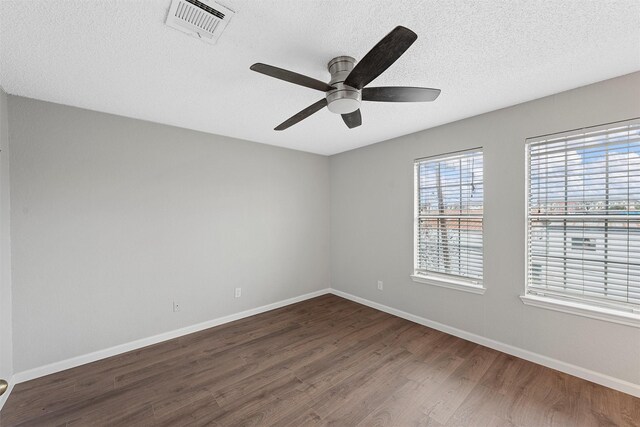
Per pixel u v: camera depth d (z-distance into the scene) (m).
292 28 1.44
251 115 2.67
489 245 2.65
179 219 2.99
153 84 2.04
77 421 1.77
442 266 3.07
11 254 2.14
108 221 2.57
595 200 2.12
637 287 1.96
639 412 1.78
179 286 2.98
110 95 2.21
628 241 2.00
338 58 1.71
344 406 1.89
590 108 2.10
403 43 1.21
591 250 2.15
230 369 2.34
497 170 2.58
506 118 2.51
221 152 3.30
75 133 2.42
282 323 3.30
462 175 2.88
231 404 1.92
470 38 1.54
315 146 3.88
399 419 1.77
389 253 3.58
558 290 2.30
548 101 2.29
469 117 2.75
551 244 2.34
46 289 2.28
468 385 2.10
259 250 3.65
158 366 2.39
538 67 1.85
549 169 2.33
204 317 3.16
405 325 3.21
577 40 1.56
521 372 2.24
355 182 4.01
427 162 3.19
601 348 2.05
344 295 4.23
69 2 1.24
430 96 1.73
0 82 1.97
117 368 2.36
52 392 2.05
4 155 2.06
